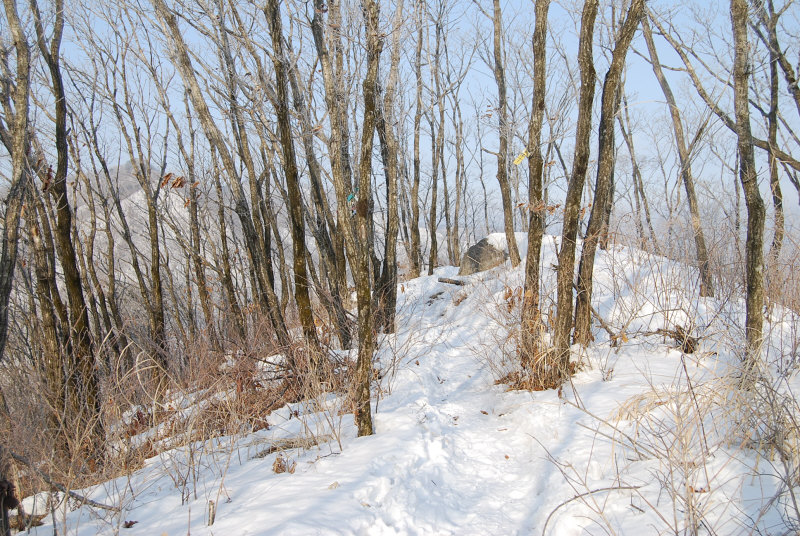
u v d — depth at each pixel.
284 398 6.45
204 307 12.59
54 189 5.92
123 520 3.76
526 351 6.36
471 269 14.53
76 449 4.50
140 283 12.34
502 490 4.25
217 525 3.46
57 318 6.20
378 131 10.74
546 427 5.04
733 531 2.93
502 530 3.65
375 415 5.59
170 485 4.42
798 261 6.70
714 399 4.35
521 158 6.41
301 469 4.38
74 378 5.41
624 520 3.30
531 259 6.58
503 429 5.43
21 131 3.63
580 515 3.47
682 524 3.09
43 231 6.31
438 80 20.52
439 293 13.25
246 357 6.49
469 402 6.39
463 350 8.98
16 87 3.84
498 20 12.85
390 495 3.90
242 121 9.15
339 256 8.91
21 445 4.37
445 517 3.84
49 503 3.92
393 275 10.38
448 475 4.48
